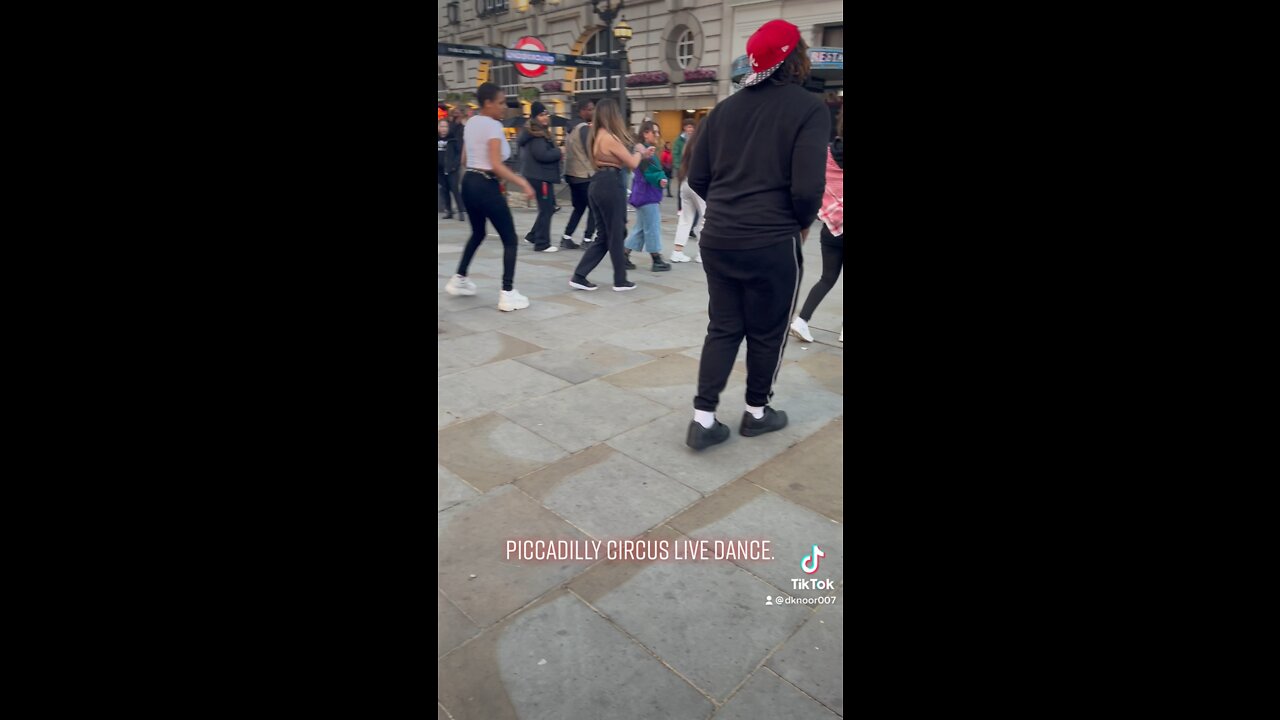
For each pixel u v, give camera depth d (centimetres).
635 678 177
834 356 417
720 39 1684
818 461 289
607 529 240
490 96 476
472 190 491
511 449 297
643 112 1862
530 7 2002
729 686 175
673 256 737
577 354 419
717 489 267
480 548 229
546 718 165
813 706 170
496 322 484
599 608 201
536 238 783
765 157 259
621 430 316
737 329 289
